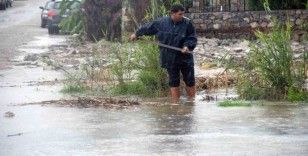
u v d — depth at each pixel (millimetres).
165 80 19484
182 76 19484
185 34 18172
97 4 41281
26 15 72250
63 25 43125
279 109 15523
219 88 20422
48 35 49500
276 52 17781
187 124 13727
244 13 36812
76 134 12867
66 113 15617
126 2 37719
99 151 11250
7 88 21625
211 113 15109
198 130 13008
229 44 34438
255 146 11383
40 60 30859
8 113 15523
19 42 42750
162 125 13688
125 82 20016
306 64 18281
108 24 41094
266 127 13156
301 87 17766
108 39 40938
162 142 11883
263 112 15094
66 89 20375
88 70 24031
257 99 17688
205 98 18109
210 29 37438
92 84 20859
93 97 18719
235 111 15312
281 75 17641
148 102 17609
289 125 13344
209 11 38094
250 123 13648
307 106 16031
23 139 12508
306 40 33656
